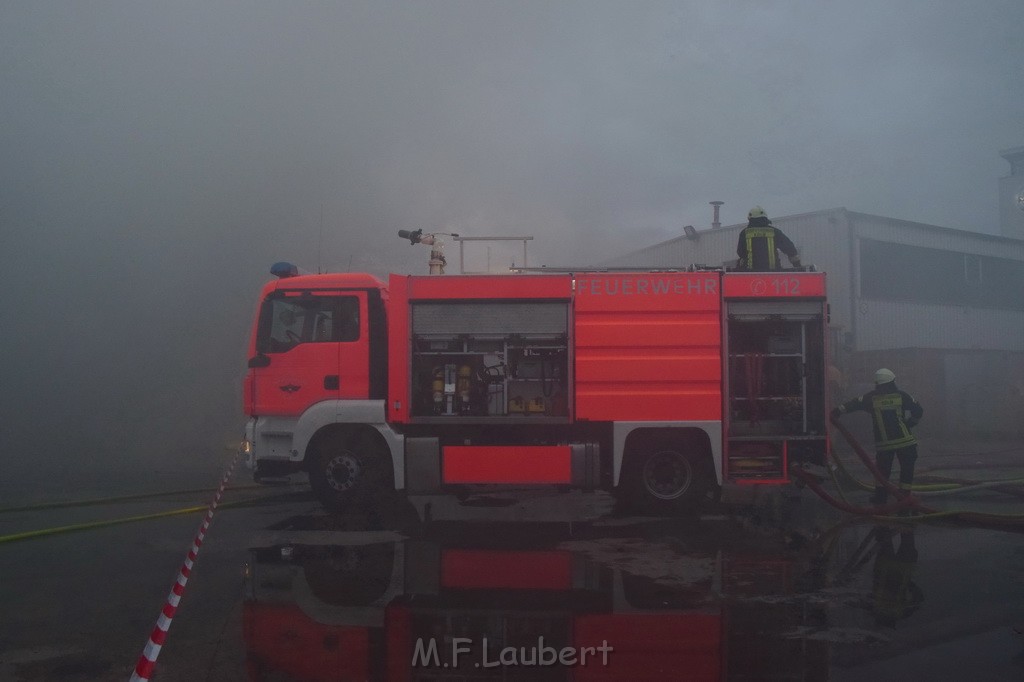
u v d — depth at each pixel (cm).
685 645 426
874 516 809
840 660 403
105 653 426
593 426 819
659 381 808
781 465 811
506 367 827
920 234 2062
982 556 632
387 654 416
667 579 561
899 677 380
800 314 815
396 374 820
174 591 523
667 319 814
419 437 820
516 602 506
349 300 842
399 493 851
